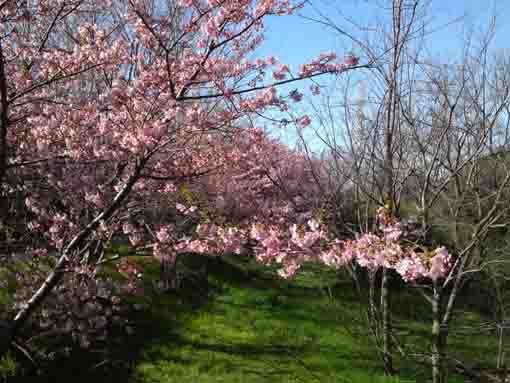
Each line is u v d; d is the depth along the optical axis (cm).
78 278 675
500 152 632
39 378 625
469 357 786
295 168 1234
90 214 764
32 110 672
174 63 560
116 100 512
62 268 566
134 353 767
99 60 570
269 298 1122
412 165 696
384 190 679
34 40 737
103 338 731
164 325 901
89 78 762
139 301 949
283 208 1041
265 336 875
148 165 654
